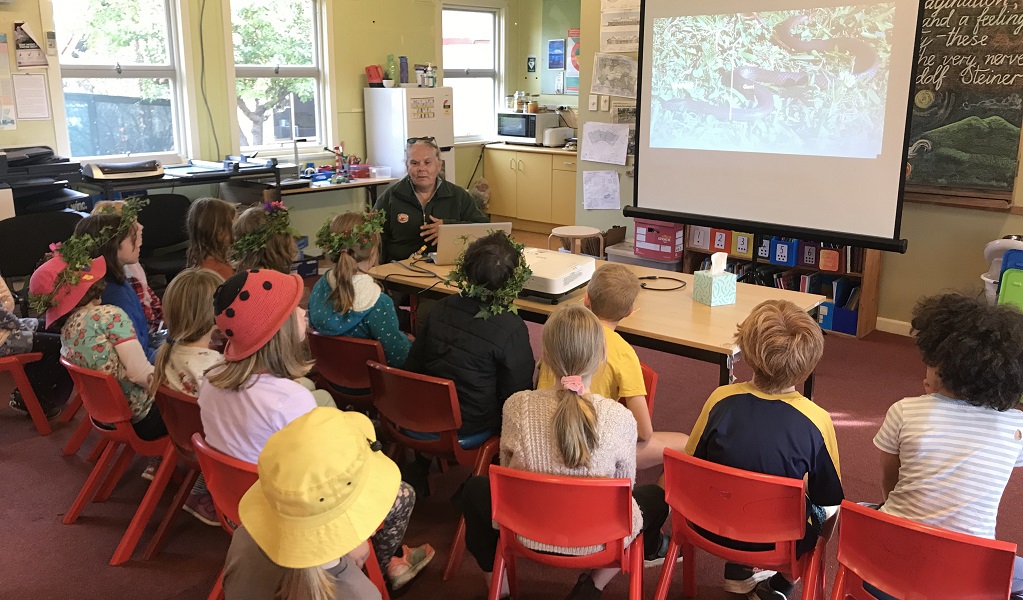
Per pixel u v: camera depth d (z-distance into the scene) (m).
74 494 2.88
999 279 3.82
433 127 6.72
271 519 1.38
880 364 4.25
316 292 2.79
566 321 1.86
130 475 3.04
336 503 1.33
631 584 1.89
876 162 4.09
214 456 1.88
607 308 2.45
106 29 5.30
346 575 1.47
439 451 2.51
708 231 5.08
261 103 6.23
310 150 6.57
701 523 1.89
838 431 3.43
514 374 2.40
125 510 2.78
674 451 1.88
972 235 4.37
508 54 8.07
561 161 7.26
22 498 2.85
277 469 1.33
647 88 4.91
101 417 2.54
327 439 1.36
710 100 4.64
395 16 6.87
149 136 5.66
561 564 1.90
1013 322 1.72
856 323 4.66
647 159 5.02
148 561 2.47
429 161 3.78
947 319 1.78
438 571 2.42
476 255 2.42
